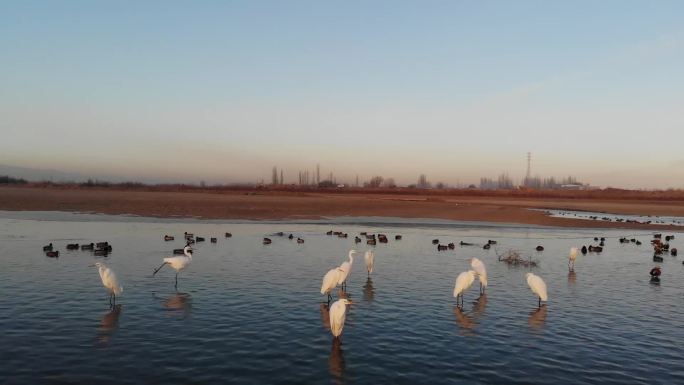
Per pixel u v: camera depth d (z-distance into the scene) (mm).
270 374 11945
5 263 25891
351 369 12359
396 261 29656
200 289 20672
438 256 31984
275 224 53781
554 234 50000
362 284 22672
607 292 21750
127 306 17734
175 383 11336
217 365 12438
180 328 15312
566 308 18750
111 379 11477
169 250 31812
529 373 12367
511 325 16375
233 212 65062
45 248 29844
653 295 21266
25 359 12578
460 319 16953
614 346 14508
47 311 16875
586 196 154875
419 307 18500
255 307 17969
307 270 25656
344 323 16156
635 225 61969
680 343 14883
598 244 41438
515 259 29672
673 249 34719
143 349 13438
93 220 52125
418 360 13062
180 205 72250
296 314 17156
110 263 26406
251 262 27922
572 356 13625
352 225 55188
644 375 12414
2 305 17531
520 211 75062
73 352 13117
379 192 164500
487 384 11656
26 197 81750
